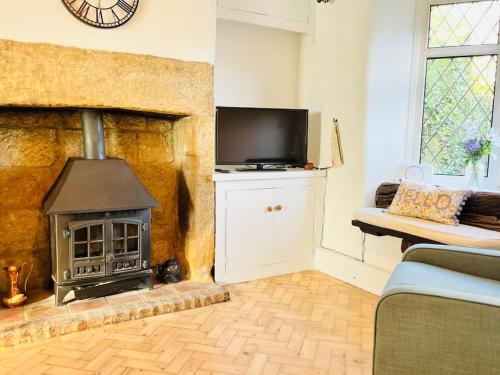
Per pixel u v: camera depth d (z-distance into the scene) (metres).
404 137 3.29
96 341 2.26
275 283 3.21
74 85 2.40
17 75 2.25
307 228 3.50
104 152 2.68
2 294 2.66
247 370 2.01
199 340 2.29
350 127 3.24
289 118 3.40
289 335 2.37
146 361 2.07
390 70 3.14
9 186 2.65
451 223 2.49
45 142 2.72
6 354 2.12
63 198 2.41
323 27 3.46
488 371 1.31
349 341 2.31
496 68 2.95
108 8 2.44
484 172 3.00
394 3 3.08
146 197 2.65
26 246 2.74
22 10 2.23
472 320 1.32
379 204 3.11
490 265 1.83
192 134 2.89
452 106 3.15
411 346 1.39
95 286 2.64
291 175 3.33
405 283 1.63
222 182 3.03
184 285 2.92
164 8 2.63
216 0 2.94
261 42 3.59
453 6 3.09
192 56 2.77
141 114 3.00
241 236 3.18
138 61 2.57
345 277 3.27
